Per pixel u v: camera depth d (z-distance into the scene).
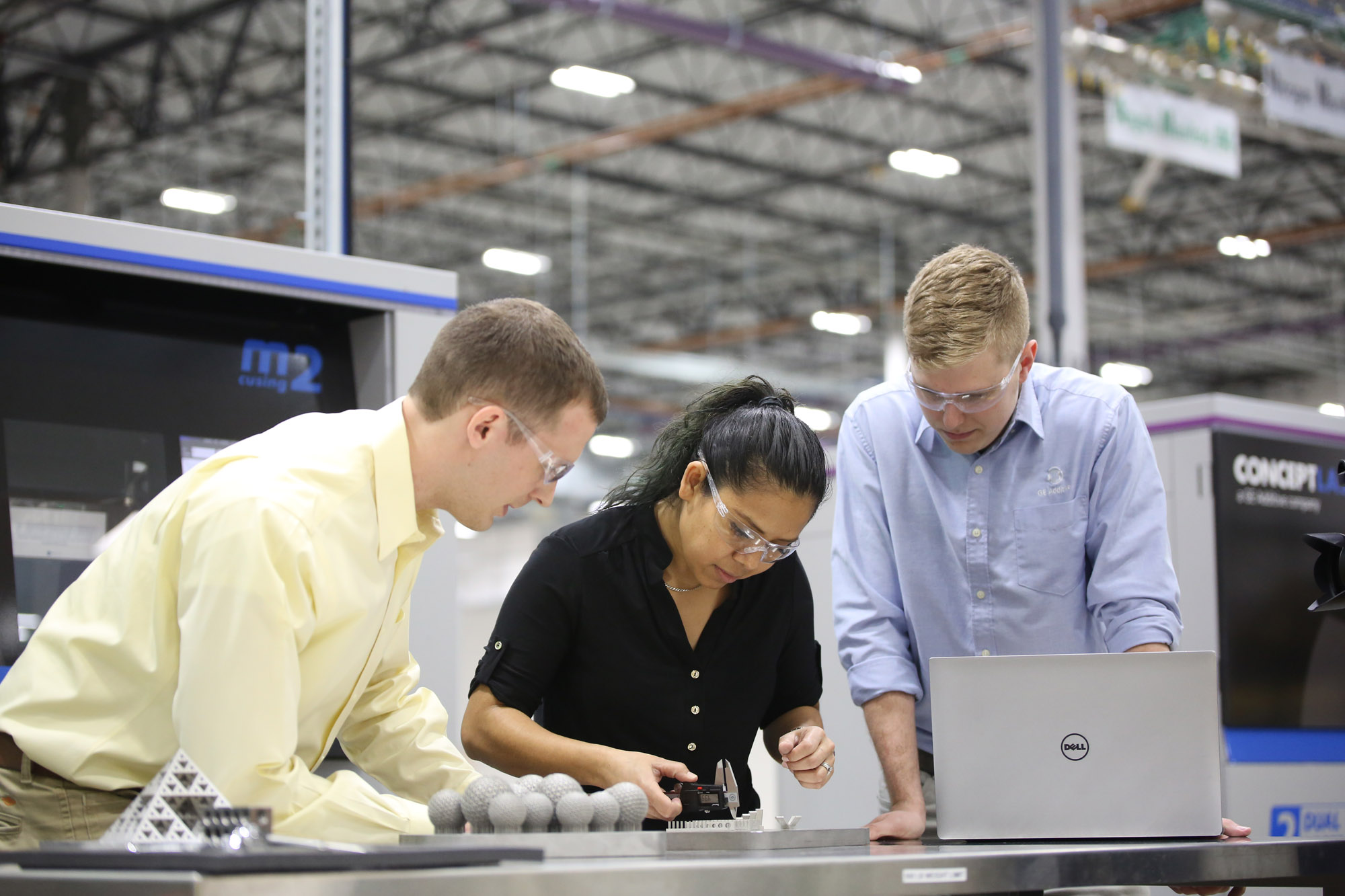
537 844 1.46
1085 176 13.54
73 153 9.34
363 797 1.64
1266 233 14.78
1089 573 2.31
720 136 13.31
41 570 2.45
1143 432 2.29
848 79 10.77
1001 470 2.31
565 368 1.66
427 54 11.93
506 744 1.92
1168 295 16.72
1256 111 6.52
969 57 11.20
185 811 1.32
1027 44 10.90
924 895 1.43
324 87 3.15
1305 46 6.38
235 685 1.47
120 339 2.62
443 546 2.71
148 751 1.62
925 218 14.84
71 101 9.36
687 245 15.53
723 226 15.12
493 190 14.04
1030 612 2.28
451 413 1.67
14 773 1.66
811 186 14.25
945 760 1.89
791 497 1.87
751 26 11.52
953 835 1.87
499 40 11.77
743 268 15.92
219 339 2.73
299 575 1.53
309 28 3.17
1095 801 1.84
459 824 1.62
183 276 2.49
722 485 1.91
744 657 2.12
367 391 2.81
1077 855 1.55
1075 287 6.43
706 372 15.88
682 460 2.09
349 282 2.70
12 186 9.29
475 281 16.16
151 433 2.60
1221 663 3.40
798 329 17.19
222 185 12.86
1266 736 3.43
